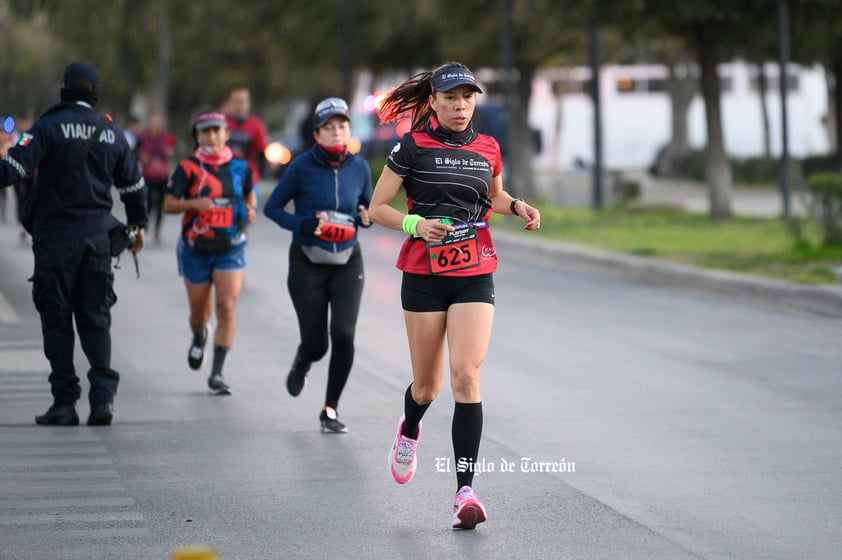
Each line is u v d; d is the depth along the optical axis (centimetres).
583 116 16125
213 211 2744
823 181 5103
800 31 7362
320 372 3023
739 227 6662
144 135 6238
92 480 2027
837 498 1916
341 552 1661
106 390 2438
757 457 2173
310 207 2406
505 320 3838
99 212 2412
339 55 11938
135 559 1625
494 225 7075
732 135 15688
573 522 1792
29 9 8250
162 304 4169
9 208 9069
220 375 2767
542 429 2391
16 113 16862
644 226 6856
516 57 9331
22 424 2438
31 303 4153
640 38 7762
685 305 4181
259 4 12638
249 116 4297
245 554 1650
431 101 1850
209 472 2084
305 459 2178
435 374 1852
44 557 1631
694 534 1733
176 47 16950
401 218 1777
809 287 4138
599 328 3672
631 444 2267
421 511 1858
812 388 2788
